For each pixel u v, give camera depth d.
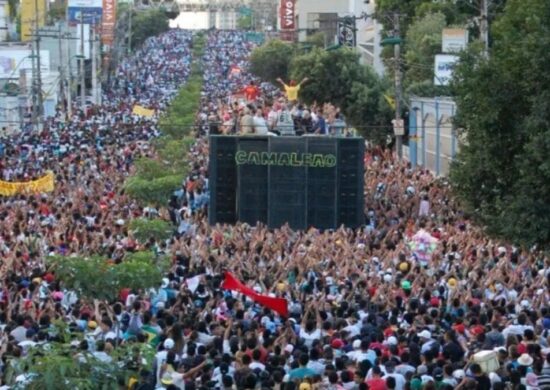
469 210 56.59
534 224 52.09
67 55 192.88
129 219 71.50
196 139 135.62
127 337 39.88
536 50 51.69
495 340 41.00
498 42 55.81
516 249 58.47
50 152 117.31
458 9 148.25
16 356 31.55
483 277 52.69
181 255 58.00
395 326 43.09
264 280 53.09
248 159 84.75
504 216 53.12
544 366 37.34
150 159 97.44
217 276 52.62
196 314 44.44
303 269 54.50
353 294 48.56
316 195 84.31
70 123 151.50
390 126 133.38
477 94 54.16
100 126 150.50
